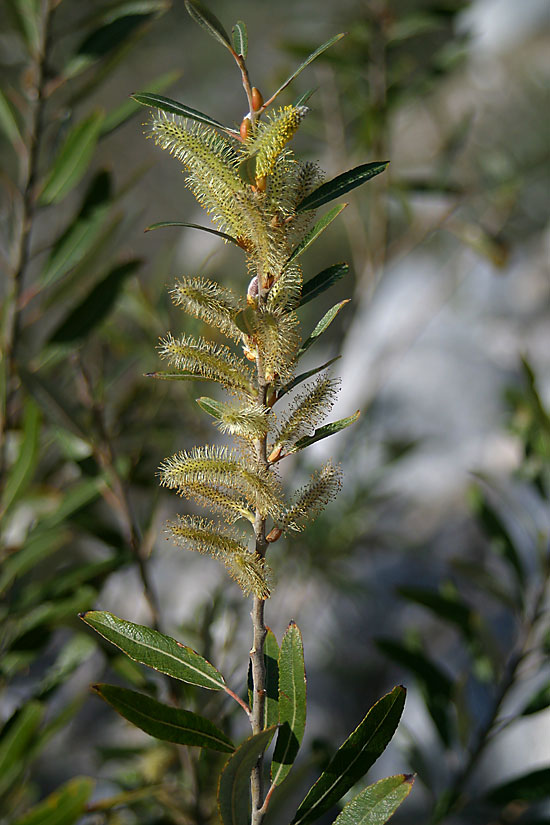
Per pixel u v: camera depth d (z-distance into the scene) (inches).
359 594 77.3
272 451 32.2
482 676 53.8
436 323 133.6
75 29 48.4
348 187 32.3
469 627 51.4
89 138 47.1
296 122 31.3
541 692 47.6
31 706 42.4
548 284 129.6
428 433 123.7
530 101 153.3
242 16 191.6
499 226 84.0
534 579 73.8
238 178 31.3
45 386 44.1
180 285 31.9
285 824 65.4
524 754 81.7
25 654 44.8
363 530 80.0
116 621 33.5
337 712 97.8
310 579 80.2
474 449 119.8
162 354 32.4
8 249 48.6
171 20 183.0
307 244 32.1
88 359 59.7
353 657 101.4
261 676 32.1
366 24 71.7
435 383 126.3
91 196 48.7
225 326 32.1
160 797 44.4
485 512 54.6
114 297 48.3
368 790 33.3
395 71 73.5
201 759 43.5
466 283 135.6
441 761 83.0
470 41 74.3
